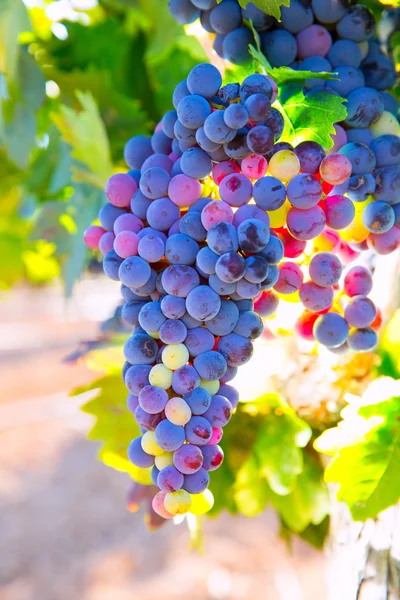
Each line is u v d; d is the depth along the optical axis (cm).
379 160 43
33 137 65
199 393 38
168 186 41
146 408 38
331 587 56
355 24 44
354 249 46
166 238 41
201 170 40
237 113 37
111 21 71
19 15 60
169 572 229
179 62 68
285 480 51
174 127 41
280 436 52
